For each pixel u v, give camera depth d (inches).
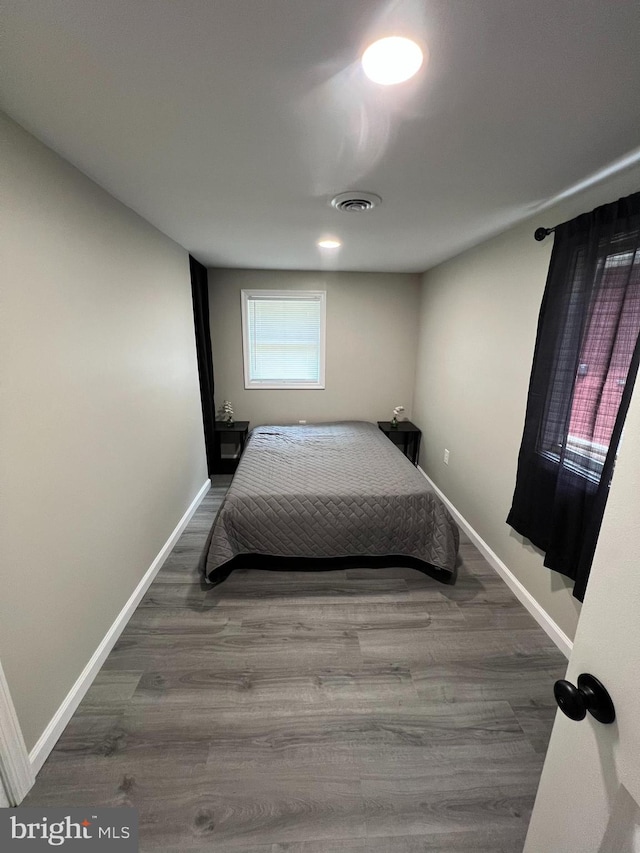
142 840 44.4
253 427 169.8
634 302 55.3
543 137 48.5
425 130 46.9
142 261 85.7
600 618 23.6
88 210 63.3
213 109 43.1
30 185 49.5
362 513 92.4
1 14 29.6
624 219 56.0
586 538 61.5
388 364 167.6
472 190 66.5
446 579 92.4
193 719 58.2
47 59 34.9
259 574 94.7
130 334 79.7
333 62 35.0
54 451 54.9
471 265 110.7
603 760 24.1
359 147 51.6
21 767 47.3
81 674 61.2
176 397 110.3
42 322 52.2
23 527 48.8
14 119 45.9
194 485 129.6
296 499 93.0
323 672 66.9
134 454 81.9
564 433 67.6
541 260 78.7
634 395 21.4
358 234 96.9
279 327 163.5
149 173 61.0
